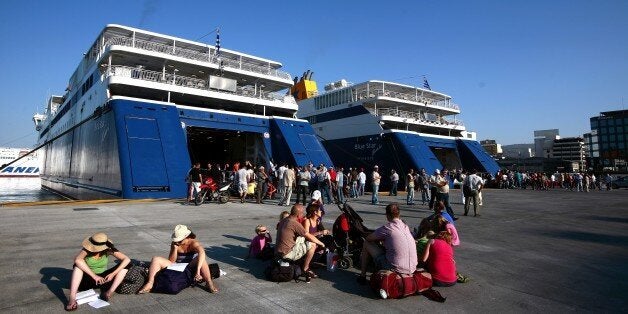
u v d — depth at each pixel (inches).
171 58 906.1
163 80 887.1
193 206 539.2
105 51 863.1
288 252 197.8
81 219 383.9
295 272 195.2
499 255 264.7
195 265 178.7
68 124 1300.4
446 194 472.4
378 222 426.6
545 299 175.0
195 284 182.5
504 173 1435.8
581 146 5487.2
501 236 341.4
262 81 1115.3
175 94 901.8
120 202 571.5
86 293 163.3
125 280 168.2
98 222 368.5
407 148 1178.0
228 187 595.5
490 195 960.3
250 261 235.9
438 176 551.5
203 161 1441.9
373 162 1256.2
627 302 172.1
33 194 1517.0
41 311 146.8
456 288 190.1
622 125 5093.5
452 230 247.6
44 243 267.3
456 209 585.6
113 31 897.5
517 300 173.3
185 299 165.5
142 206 522.9
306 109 1569.9
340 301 168.7
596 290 189.2
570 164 3321.9
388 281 170.2
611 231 373.1
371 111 1295.5
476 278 207.9
